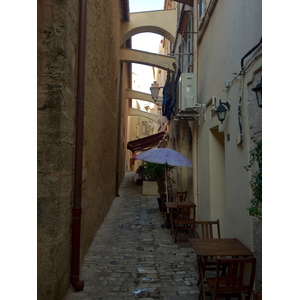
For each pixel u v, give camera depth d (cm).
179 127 970
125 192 1348
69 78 338
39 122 308
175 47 1227
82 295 346
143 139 1647
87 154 479
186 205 577
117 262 455
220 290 274
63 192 323
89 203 517
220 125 450
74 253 364
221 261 268
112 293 352
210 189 525
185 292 356
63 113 316
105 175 769
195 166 670
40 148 307
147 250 516
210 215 518
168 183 879
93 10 502
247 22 322
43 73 312
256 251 290
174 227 670
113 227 679
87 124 471
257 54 290
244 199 329
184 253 501
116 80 1055
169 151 667
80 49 383
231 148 385
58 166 307
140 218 784
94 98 538
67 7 323
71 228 366
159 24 1251
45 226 301
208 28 555
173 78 794
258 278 281
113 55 895
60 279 319
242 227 336
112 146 973
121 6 1134
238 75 348
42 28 315
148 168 902
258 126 288
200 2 652
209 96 542
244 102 329
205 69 584
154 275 407
